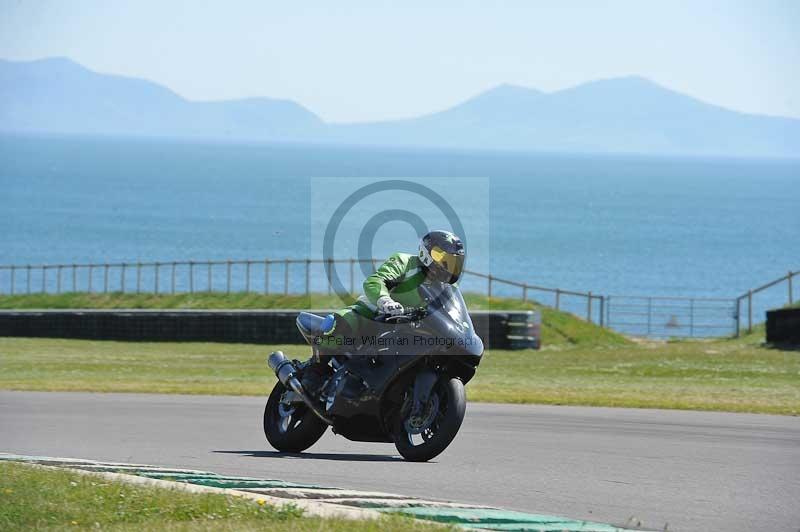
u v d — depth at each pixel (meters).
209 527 23.86
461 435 41.16
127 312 109.19
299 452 38.03
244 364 83.12
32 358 87.94
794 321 98.25
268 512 25.27
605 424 44.72
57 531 23.92
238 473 32.62
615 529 24.34
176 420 47.22
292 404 37.41
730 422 45.56
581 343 106.56
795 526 25.48
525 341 98.94
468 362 34.09
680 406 51.75
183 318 107.56
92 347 101.38
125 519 25.09
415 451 34.22
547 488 30.14
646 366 80.25
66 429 43.88
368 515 25.00
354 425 35.84
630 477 31.88
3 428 44.06
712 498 28.70
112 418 47.81
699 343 107.06
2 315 114.19
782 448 37.91
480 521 25.20
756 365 80.12
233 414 49.66
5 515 25.06
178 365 81.62
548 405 52.94
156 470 32.12
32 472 29.89
